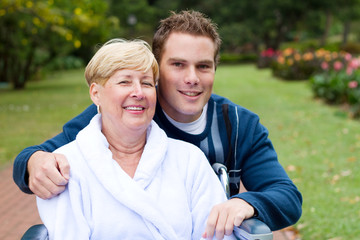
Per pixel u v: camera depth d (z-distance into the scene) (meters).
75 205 1.57
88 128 1.73
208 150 1.98
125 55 1.66
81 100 14.50
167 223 1.60
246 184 1.97
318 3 35.44
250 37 40.16
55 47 20.38
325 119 8.84
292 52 19.48
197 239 1.69
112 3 41.88
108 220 1.58
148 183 1.67
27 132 8.54
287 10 36.56
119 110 1.68
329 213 3.90
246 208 1.53
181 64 1.85
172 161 1.78
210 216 1.53
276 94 13.66
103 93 1.70
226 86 17.16
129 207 1.58
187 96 1.86
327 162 5.64
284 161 5.78
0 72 22.34
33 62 22.86
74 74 32.72
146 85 1.71
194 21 1.84
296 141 6.98
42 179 1.54
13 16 16.62
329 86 10.95
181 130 1.97
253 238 1.41
